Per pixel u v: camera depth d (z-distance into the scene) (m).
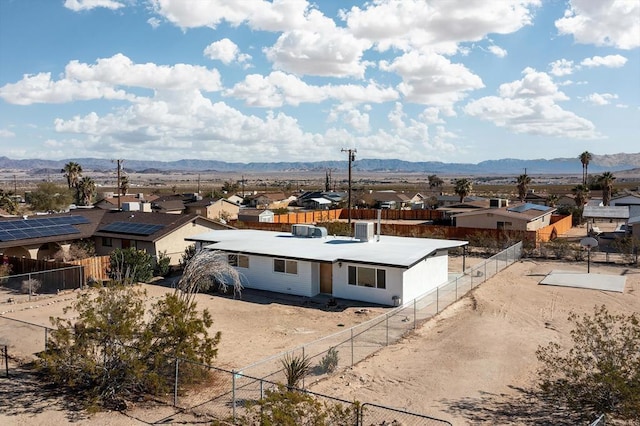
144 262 34.25
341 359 19.33
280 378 17.20
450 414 14.47
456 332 22.75
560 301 28.25
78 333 16.50
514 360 19.03
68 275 32.00
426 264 30.39
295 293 30.16
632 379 13.48
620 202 69.75
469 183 92.38
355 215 81.94
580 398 14.12
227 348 20.83
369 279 28.25
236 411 14.77
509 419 14.13
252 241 34.56
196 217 40.56
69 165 106.81
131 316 16.70
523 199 90.81
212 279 30.77
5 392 16.52
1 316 25.28
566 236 56.69
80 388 16.83
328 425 12.22
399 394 15.97
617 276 34.78
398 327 23.56
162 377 16.00
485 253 46.38
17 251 38.41
